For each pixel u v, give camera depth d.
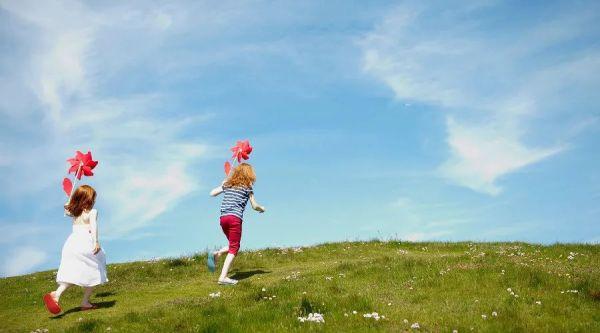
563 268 14.64
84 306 12.76
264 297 12.40
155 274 17.70
